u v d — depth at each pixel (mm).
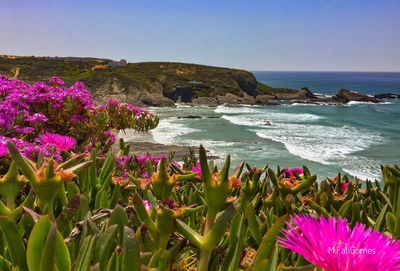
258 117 58625
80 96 5910
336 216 1855
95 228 1257
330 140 38469
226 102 82000
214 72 91250
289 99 90125
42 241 1007
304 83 193375
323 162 28297
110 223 1329
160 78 81938
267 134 41406
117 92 72438
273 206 2031
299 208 1967
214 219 1160
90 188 2205
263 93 92250
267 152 31203
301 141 37250
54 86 6242
